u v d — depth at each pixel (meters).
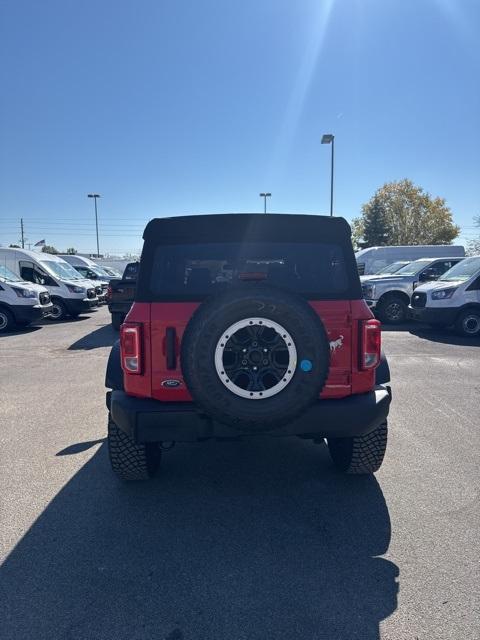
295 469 4.54
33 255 16.44
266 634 2.51
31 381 7.90
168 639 2.49
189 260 3.83
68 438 5.30
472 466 4.54
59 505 3.86
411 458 4.72
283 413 3.17
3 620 2.62
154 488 4.16
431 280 14.00
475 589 2.83
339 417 3.46
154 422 3.43
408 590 2.83
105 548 3.28
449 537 3.38
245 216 3.83
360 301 3.62
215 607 2.71
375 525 3.55
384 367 4.04
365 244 58.03
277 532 3.47
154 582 2.92
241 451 5.00
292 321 3.10
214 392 3.13
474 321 12.01
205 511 3.78
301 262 3.87
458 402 6.56
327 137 23.14
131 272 13.25
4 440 5.24
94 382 7.80
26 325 14.88
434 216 57.12
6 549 3.26
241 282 3.45
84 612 2.68
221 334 3.10
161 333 3.48
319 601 2.75
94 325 15.07
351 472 4.29
